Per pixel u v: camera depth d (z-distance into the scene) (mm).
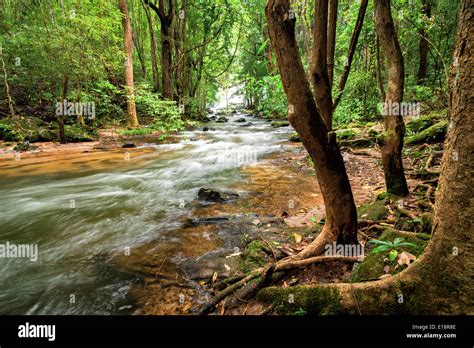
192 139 12641
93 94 13586
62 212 4387
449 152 1573
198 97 26781
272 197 4816
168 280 2654
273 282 2387
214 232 3590
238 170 6910
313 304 1967
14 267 2918
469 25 1417
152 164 7809
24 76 12625
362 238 2990
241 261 2842
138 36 21750
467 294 1514
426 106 9344
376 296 1811
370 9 7809
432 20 7840
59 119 10781
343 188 2512
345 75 3680
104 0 12617
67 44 9977
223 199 4746
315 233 3318
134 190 5516
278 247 3008
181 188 5566
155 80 20906
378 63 5637
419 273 1737
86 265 2936
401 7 7633
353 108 11125
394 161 3842
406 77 12195
